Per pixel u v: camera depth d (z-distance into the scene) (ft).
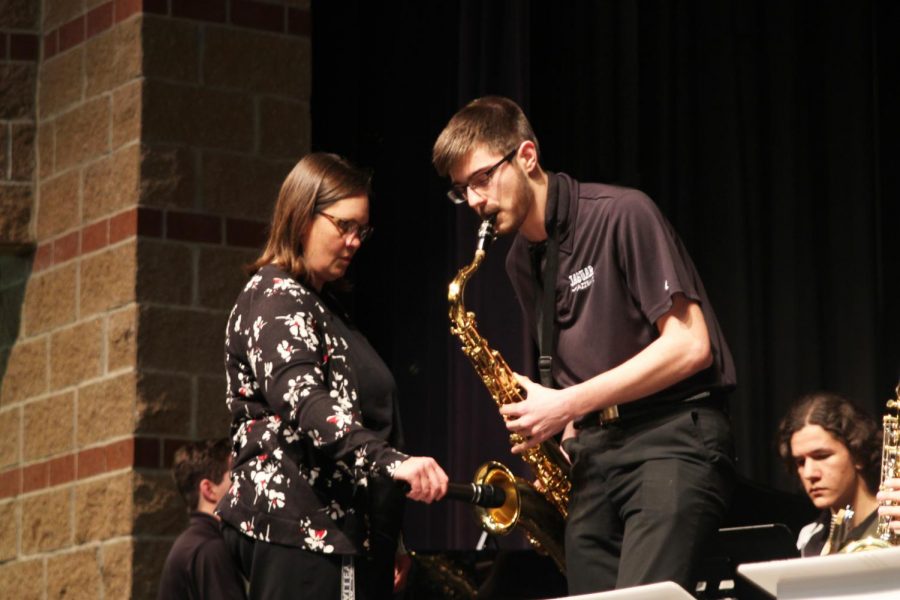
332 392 17.16
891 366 31.96
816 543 21.49
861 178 32.60
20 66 28.02
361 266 32.60
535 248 18.63
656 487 17.17
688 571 16.90
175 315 25.59
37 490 26.76
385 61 33.14
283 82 27.30
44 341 27.07
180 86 26.21
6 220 27.50
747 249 33.37
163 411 25.25
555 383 18.51
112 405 25.41
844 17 33.17
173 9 26.35
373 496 17.34
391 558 17.47
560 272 18.12
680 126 33.99
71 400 26.30
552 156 33.73
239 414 17.46
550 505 20.03
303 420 16.34
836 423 20.99
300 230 17.89
